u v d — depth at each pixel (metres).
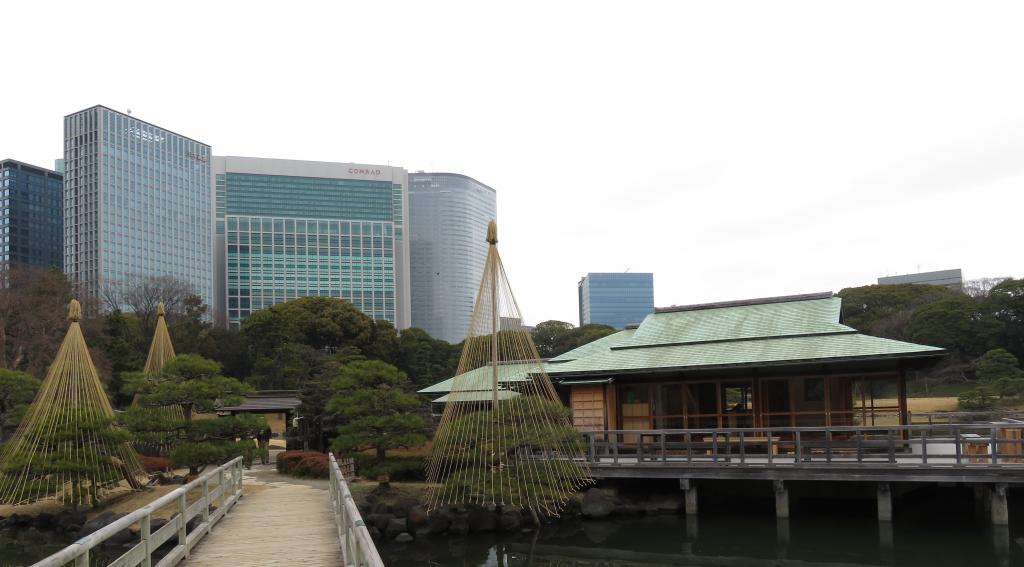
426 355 62.56
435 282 150.62
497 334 18.19
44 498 19.73
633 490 20.88
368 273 130.00
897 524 18.28
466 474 16.39
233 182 123.56
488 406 19.58
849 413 20.95
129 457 20.92
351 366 22.30
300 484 22.53
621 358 23.86
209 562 9.83
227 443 21.30
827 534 17.50
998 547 15.88
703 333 24.86
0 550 17.02
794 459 19.05
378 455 21.05
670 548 16.92
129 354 46.56
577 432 17.80
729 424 22.02
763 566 15.38
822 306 25.17
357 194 131.25
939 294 55.97
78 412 19.03
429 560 16.20
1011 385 38.41
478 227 160.25
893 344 20.27
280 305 61.34
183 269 103.88
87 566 5.71
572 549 16.95
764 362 20.47
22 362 40.78
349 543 8.62
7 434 26.42
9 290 41.25
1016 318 48.69
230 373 56.62
